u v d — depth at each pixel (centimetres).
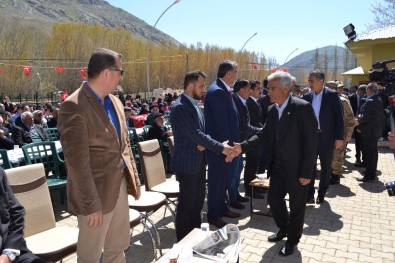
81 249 238
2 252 227
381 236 396
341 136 492
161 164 437
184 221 361
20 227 244
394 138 255
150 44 5428
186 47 6038
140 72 5116
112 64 222
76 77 4391
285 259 343
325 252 358
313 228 418
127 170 250
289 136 328
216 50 6238
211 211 419
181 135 354
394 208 488
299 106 324
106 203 228
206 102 397
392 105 269
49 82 4381
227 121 391
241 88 488
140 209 344
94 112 220
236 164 476
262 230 414
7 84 4084
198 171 357
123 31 5338
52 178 515
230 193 485
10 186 269
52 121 924
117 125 245
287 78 327
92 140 219
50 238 277
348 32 655
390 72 315
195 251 238
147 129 739
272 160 360
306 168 325
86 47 4500
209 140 344
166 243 386
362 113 618
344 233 404
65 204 531
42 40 4853
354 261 340
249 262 338
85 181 212
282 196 367
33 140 692
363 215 462
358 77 1612
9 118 851
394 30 1132
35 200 289
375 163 621
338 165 602
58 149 555
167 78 5562
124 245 262
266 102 596
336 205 501
